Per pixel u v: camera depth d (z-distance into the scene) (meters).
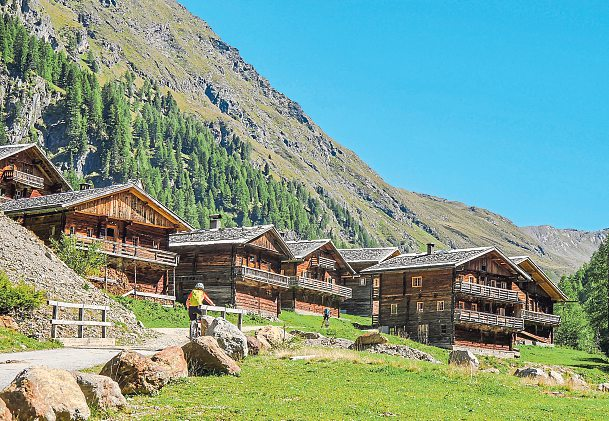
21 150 93.81
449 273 99.94
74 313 48.16
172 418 23.44
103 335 45.41
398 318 102.69
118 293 80.25
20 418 20.28
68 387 21.45
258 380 32.09
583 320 143.12
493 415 27.97
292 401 27.91
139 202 84.62
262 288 98.50
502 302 104.81
